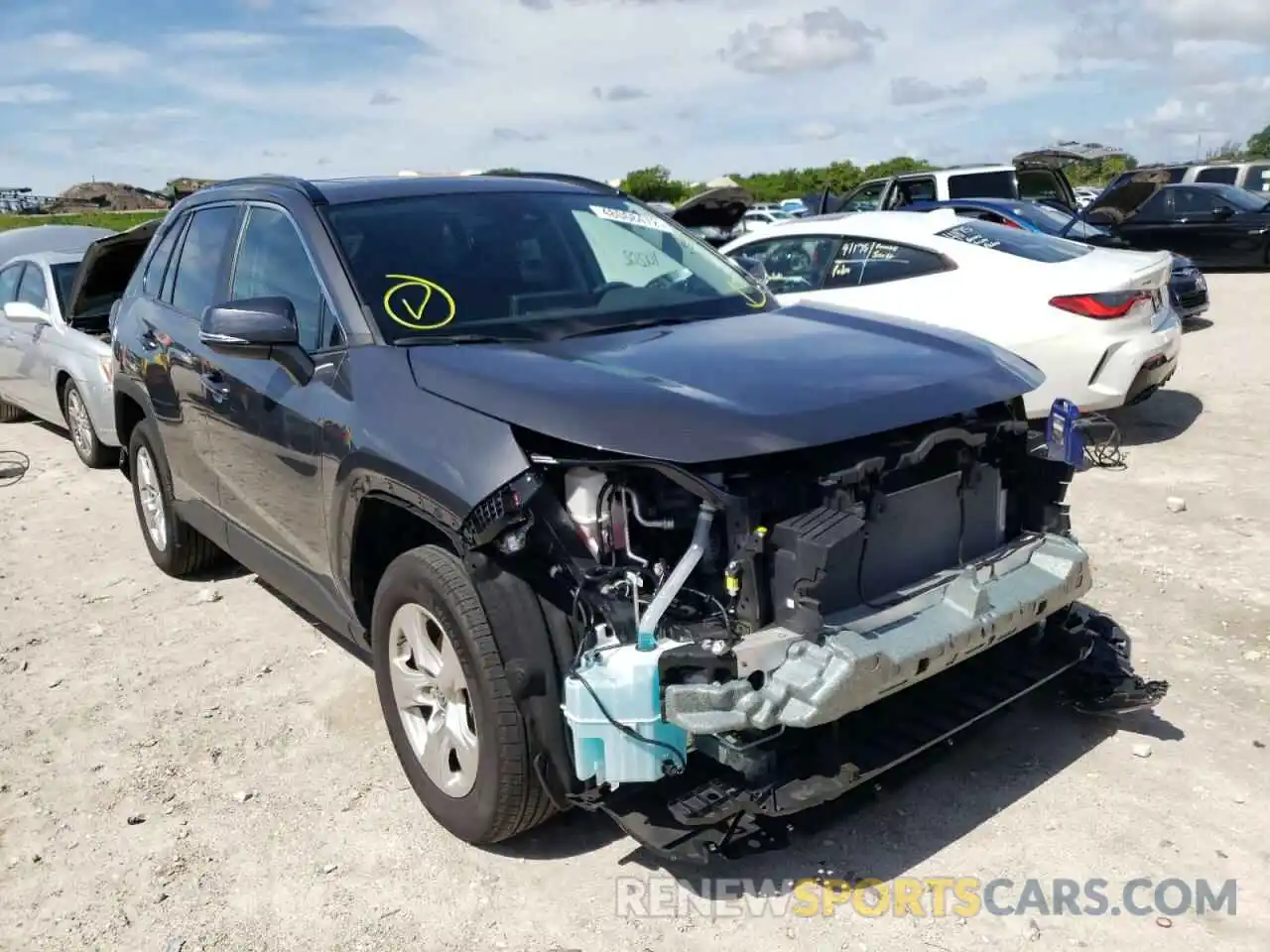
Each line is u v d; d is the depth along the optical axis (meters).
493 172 4.90
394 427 3.22
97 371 7.85
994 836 3.26
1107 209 17.97
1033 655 3.58
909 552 3.14
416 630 3.31
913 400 3.04
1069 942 2.82
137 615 5.38
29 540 6.74
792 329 3.69
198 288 4.86
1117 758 3.64
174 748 4.06
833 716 2.67
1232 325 12.45
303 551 4.01
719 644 2.70
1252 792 3.41
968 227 7.75
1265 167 19.12
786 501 2.86
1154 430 7.98
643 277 4.21
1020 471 3.48
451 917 3.04
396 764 3.86
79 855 3.44
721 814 2.77
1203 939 2.81
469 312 3.70
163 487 5.42
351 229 3.94
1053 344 6.95
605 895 3.10
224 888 3.24
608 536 2.86
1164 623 4.64
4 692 4.60
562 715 2.91
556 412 2.86
